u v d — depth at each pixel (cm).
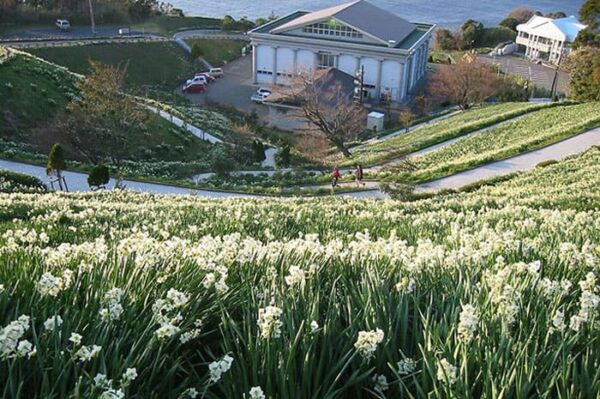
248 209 1869
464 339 478
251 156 5188
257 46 9550
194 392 445
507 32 13050
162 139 5262
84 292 594
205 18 12331
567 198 2261
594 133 4788
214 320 570
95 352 431
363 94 9075
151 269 655
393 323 548
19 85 5094
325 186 4162
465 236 983
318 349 509
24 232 1034
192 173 4528
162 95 8112
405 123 7062
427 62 10981
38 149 4441
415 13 16425
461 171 4078
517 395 414
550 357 468
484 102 8575
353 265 716
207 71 9994
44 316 504
